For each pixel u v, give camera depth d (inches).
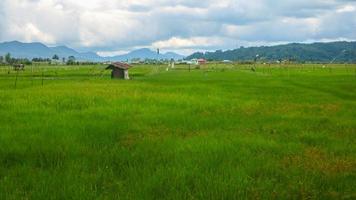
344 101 1481.3
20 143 676.7
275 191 446.0
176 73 4443.9
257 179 494.9
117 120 962.1
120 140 733.9
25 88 1907.0
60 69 5162.4
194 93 1742.1
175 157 591.5
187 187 456.8
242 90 1975.9
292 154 634.2
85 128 831.7
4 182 474.3
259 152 647.8
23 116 999.0
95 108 1158.3
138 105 1250.6
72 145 665.0
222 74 4153.5
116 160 580.4
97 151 632.4
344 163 570.3
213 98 1513.3
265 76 3631.9
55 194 430.3
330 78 3152.1
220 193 438.9
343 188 464.8
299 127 899.4
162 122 954.1
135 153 616.7
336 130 864.3
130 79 3157.0
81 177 491.5
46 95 1488.7
